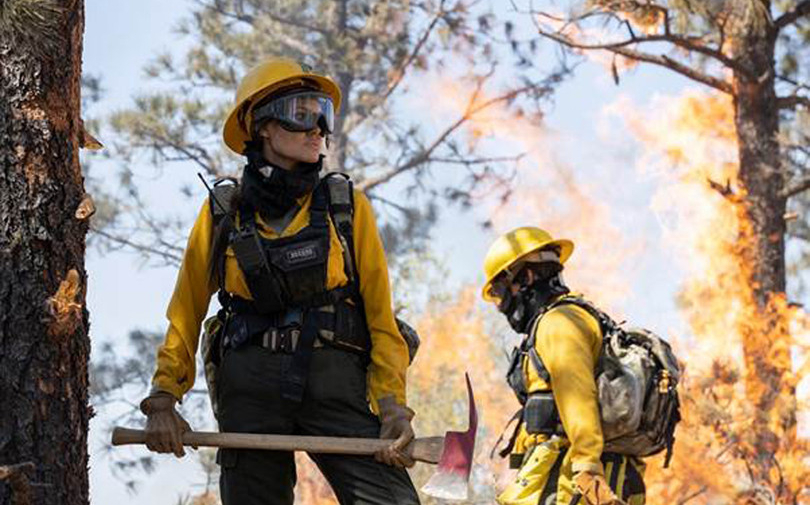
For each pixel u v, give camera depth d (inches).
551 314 210.8
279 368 172.7
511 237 221.0
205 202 179.6
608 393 204.8
